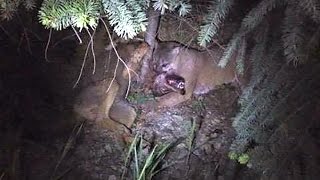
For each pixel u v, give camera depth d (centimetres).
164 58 279
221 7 163
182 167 244
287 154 186
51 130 249
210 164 246
